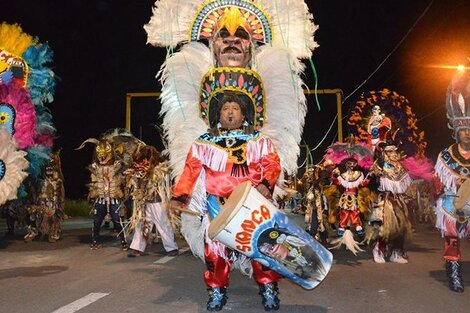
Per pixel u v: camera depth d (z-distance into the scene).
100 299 5.72
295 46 6.23
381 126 9.39
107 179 10.04
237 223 4.60
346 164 9.12
